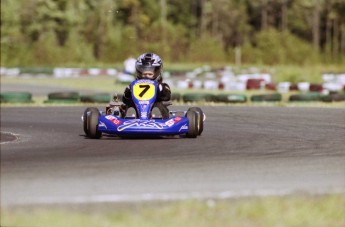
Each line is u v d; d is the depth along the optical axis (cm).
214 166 3384
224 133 4969
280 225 2323
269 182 2975
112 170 3269
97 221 2298
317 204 2548
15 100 9162
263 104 8394
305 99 8631
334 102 8556
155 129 4400
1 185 2900
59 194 2711
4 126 5859
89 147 4162
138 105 4612
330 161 3559
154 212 2416
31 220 2297
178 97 9094
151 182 2967
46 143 4447
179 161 3544
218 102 8800
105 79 18125
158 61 4822
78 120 6438
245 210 2428
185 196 2650
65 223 2270
